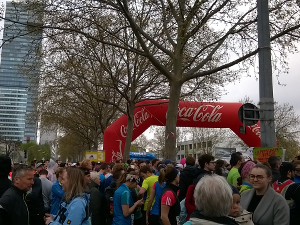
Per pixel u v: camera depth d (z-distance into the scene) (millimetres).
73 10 13906
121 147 19141
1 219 3838
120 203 5828
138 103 21938
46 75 21672
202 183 2725
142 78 22656
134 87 21156
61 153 72875
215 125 18984
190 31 13484
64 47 16000
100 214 6008
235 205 3162
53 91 23953
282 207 3633
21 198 4141
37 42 14859
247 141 19328
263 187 3832
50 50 16328
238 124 18797
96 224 5867
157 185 6586
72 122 38281
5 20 13227
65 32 14336
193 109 18672
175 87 14180
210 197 2607
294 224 4203
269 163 5730
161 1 14047
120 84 23094
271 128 7973
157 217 6453
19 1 13633
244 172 4703
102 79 22953
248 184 4633
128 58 20219
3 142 69062
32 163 13258
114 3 13422
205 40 15234
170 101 14211
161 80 22234
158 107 19500
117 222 5781
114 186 6602
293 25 13094
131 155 29891
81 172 3773
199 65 14281
